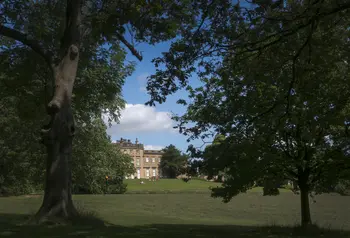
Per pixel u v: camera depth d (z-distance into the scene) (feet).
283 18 35.83
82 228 39.99
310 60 39.22
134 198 176.04
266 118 43.91
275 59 42.63
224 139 49.55
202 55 40.98
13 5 56.03
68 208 44.73
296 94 42.80
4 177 144.66
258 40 39.37
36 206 101.04
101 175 124.26
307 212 64.90
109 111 105.60
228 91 49.47
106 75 77.05
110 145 154.61
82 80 72.74
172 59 40.57
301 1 37.24
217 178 62.13
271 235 50.83
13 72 63.26
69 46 47.98
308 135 41.75
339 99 42.32
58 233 35.53
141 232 41.27
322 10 32.58
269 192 66.54
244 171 56.44
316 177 64.85
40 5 61.46
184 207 134.21
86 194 203.51
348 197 175.42
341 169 60.44
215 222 82.12
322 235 53.93
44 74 67.26
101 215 79.77
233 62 45.01
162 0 36.17
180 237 38.73
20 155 123.24
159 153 577.84
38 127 93.86
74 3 48.44
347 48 40.47
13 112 97.76
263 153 56.54
